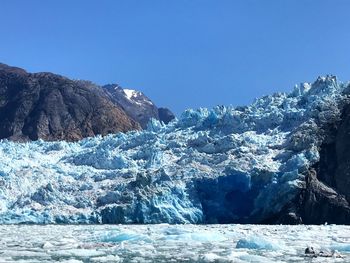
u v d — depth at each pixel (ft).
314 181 227.61
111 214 227.61
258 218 225.15
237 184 234.58
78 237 140.05
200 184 239.30
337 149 239.09
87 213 230.48
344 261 87.81
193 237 131.85
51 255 97.30
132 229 167.32
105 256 97.25
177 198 232.94
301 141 246.88
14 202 247.70
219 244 119.65
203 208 233.96
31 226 201.46
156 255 97.81
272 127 273.95
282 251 103.96
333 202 218.38
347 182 226.17
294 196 221.25
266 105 296.92
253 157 247.50
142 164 279.49
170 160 270.46
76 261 86.17
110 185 255.50
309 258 92.17
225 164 248.52
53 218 229.66
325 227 183.93
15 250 106.01
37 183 265.13
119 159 282.15
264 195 225.97
